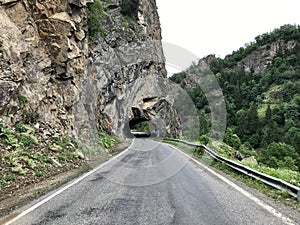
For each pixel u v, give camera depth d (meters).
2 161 8.94
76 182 8.22
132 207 5.76
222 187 7.82
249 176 8.99
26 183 8.05
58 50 15.95
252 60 184.12
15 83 12.09
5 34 12.80
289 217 5.24
